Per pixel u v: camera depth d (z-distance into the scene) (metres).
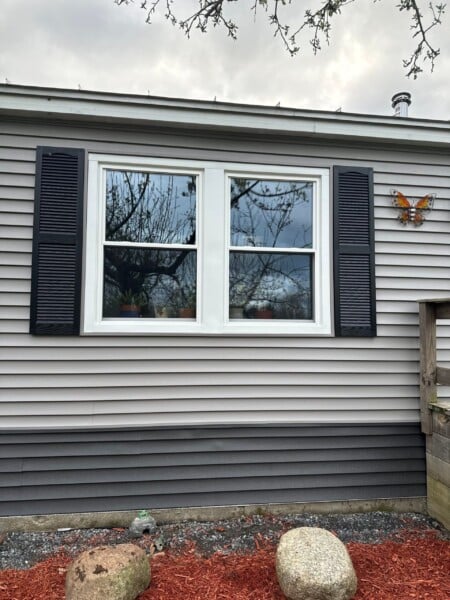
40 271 2.85
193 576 2.17
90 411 2.92
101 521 2.90
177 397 3.01
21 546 2.61
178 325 3.02
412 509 3.18
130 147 3.00
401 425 3.22
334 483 3.14
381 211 3.29
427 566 2.30
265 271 3.17
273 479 3.09
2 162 2.85
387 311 3.26
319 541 2.09
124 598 1.87
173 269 3.06
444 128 3.22
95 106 2.83
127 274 3.00
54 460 2.88
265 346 3.11
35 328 2.83
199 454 3.03
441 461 2.94
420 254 3.32
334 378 3.17
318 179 3.23
